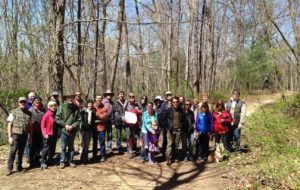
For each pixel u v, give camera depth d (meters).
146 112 10.93
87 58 19.25
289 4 14.96
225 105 11.77
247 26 29.66
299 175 8.40
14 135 9.43
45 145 9.84
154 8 22.56
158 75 28.45
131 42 28.11
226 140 11.24
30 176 9.29
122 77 33.12
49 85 12.88
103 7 16.73
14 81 16.14
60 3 12.17
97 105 10.98
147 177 9.41
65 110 10.01
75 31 15.79
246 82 38.22
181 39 28.17
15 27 15.72
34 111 10.03
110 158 11.30
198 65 20.94
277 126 11.77
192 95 18.23
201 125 11.10
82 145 10.64
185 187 8.61
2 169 9.89
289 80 32.34
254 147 11.69
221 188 8.47
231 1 27.62
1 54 16.27
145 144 10.88
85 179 9.13
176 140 10.91
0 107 15.12
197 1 20.42
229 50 36.53
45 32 12.84
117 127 11.91
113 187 8.59
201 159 11.24
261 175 8.96
